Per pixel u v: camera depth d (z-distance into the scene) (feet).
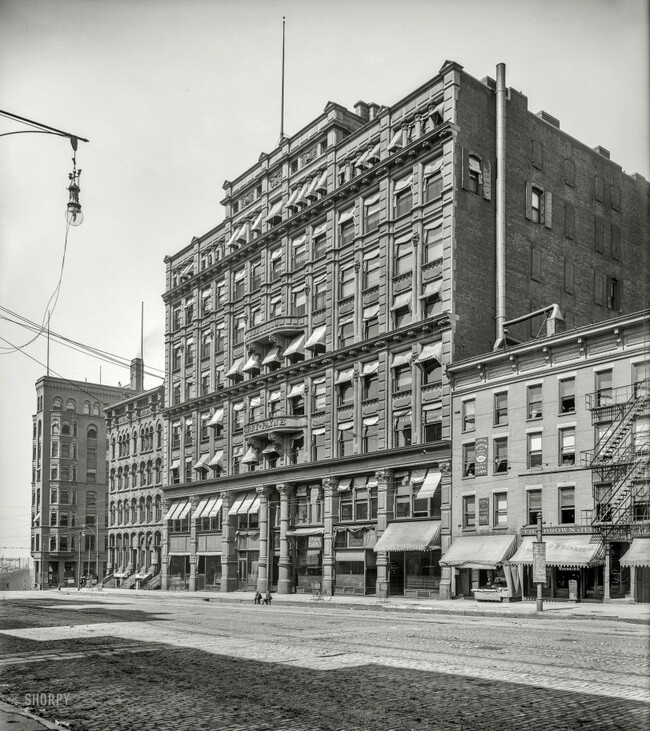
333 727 34.53
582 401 129.59
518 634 74.23
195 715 37.78
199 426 241.55
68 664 56.34
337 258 187.42
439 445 152.25
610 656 55.47
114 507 311.68
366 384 175.94
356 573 171.73
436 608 119.96
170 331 264.52
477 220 161.48
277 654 59.21
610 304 188.24
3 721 36.45
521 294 166.20
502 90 167.84
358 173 185.47
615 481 122.52
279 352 204.64
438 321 155.22
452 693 41.42
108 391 411.54
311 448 189.57
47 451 390.42
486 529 142.41
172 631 81.41
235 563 219.20
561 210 179.42
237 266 229.25
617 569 122.72
